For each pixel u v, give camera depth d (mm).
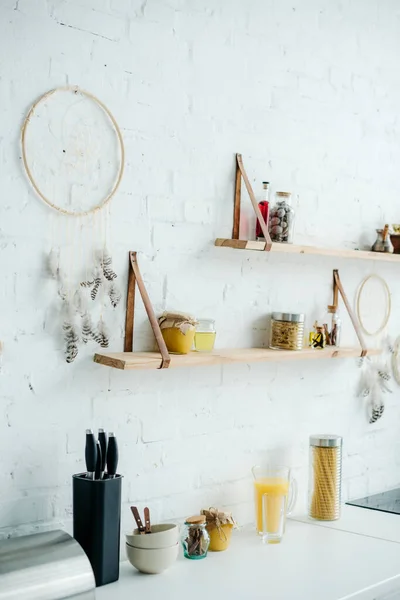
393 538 2318
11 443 1897
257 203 2469
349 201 2840
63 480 1997
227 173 2406
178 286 2277
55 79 1966
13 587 1562
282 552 2174
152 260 2205
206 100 2336
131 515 2158
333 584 1909
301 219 2662
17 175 1894
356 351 2652
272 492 2285
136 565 1964
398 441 3098
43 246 1946
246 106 2457
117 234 2113
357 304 2896
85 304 2025
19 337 1906
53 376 1974
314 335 2598
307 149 2670
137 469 2180
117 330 2123
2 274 1873
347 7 2803
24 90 1901
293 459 2645
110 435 1915
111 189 2092
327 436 2576
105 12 2070
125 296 2139
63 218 1987
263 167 2520
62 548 1701
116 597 1798
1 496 1879
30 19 1908
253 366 2504
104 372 2090
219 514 2184
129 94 2133
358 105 2859
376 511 2670
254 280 2504
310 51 2668
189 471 2316
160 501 2238
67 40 1986
